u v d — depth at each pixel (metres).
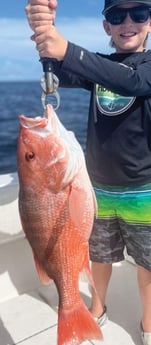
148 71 1.80
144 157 2.06
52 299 2.71
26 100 37.56
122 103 2.03
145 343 2.26
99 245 2.31
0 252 2.68
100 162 2.14
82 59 1.55
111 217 2.22
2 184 2.60
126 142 2.05
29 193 1.59
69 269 1.64
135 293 2.76
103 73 1.59
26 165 1.57
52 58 1.55
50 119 1.54
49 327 2.47
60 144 1.53
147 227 2.13
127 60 2.04
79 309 1.65
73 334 1.61
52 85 1.56
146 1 1.98
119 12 2.02
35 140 1.54
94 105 2.16
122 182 2.10
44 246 1.63
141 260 2.19
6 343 2.34
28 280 2.83
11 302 2.72
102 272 2.38
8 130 20.08
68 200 1.56
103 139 2.10
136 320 2.50
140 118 2.01
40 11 1.45
